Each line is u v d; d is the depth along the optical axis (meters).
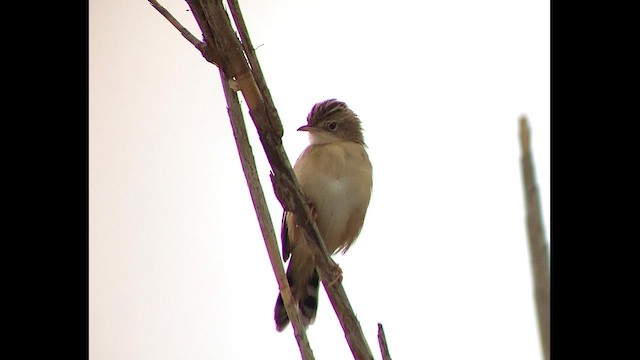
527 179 2.28
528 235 2.28
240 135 5.72
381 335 5.20
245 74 5.82
